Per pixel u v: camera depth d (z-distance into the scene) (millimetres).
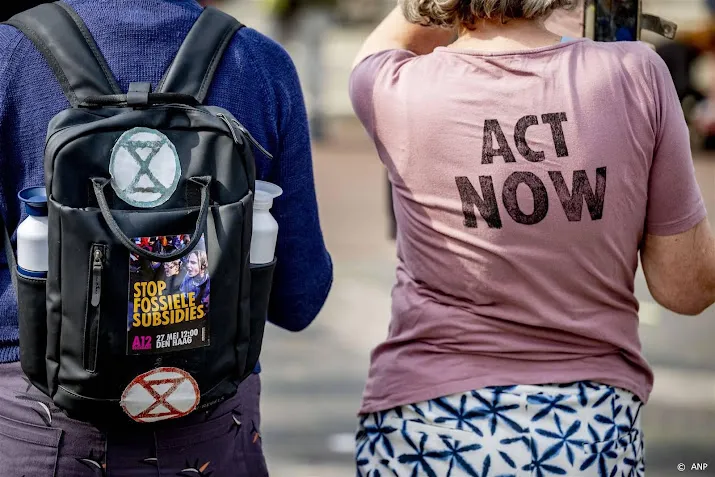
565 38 3344
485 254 3211
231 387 3156
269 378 8219
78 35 3205
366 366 8570
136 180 3031
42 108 3166
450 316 3270
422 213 3299
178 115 3111
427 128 3248
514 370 3230
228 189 3086
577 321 3219
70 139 2982
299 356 8758
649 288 3439
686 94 18250
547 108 3178
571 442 3172
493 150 3189
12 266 3172
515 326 3225
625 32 3801
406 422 3297
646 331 9406
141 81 3223
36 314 3047
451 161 3225
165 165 3055
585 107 3172
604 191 3172
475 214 3209
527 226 3178
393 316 3445
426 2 3316
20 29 3215
